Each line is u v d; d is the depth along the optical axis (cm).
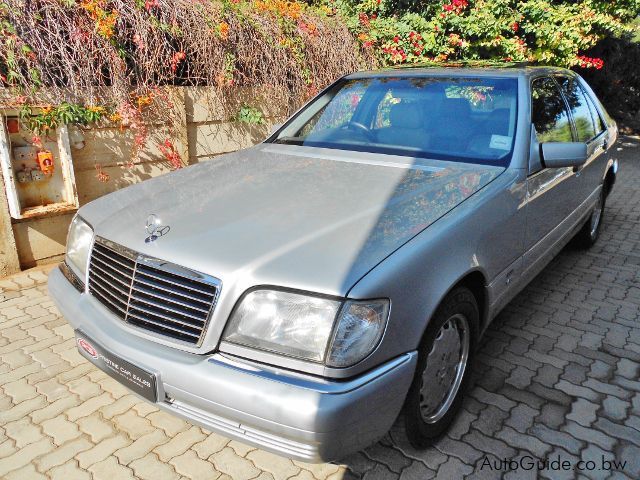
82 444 248
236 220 223
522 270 303
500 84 326
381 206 234
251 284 190
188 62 500
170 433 256
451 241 221
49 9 396
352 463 238
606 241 548
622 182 833
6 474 229
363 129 338
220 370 187
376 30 701
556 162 297
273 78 553
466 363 256
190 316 197
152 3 452
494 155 292
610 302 402
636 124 1448
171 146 483
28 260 428
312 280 186
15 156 390
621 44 1343
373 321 185
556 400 282
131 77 457
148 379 199
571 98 404
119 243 222
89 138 432
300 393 176
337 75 623
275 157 319
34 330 346
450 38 756
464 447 248
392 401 194
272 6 568
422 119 325
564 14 809
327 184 263
